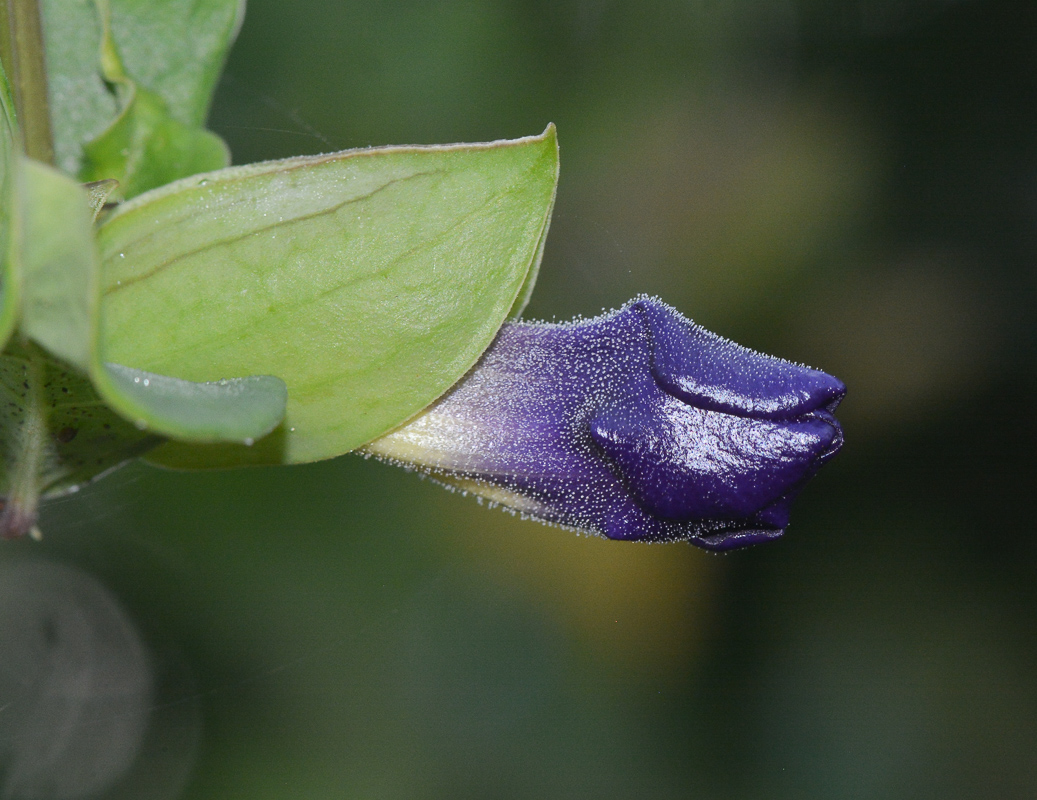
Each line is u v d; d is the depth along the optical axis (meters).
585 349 0.19
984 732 0.32
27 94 0.19
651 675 0.32
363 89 0.27
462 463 0.19
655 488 0.19
